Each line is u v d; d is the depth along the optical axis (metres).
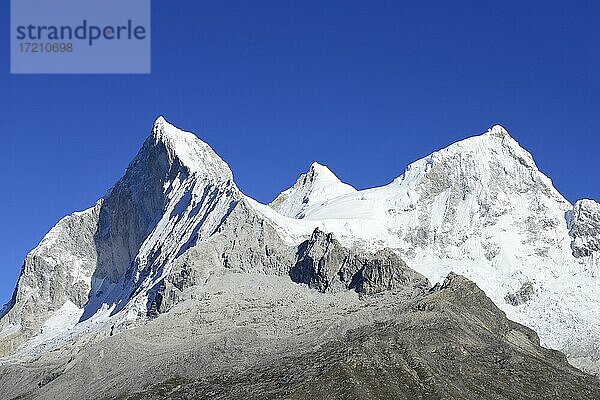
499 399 117.56
